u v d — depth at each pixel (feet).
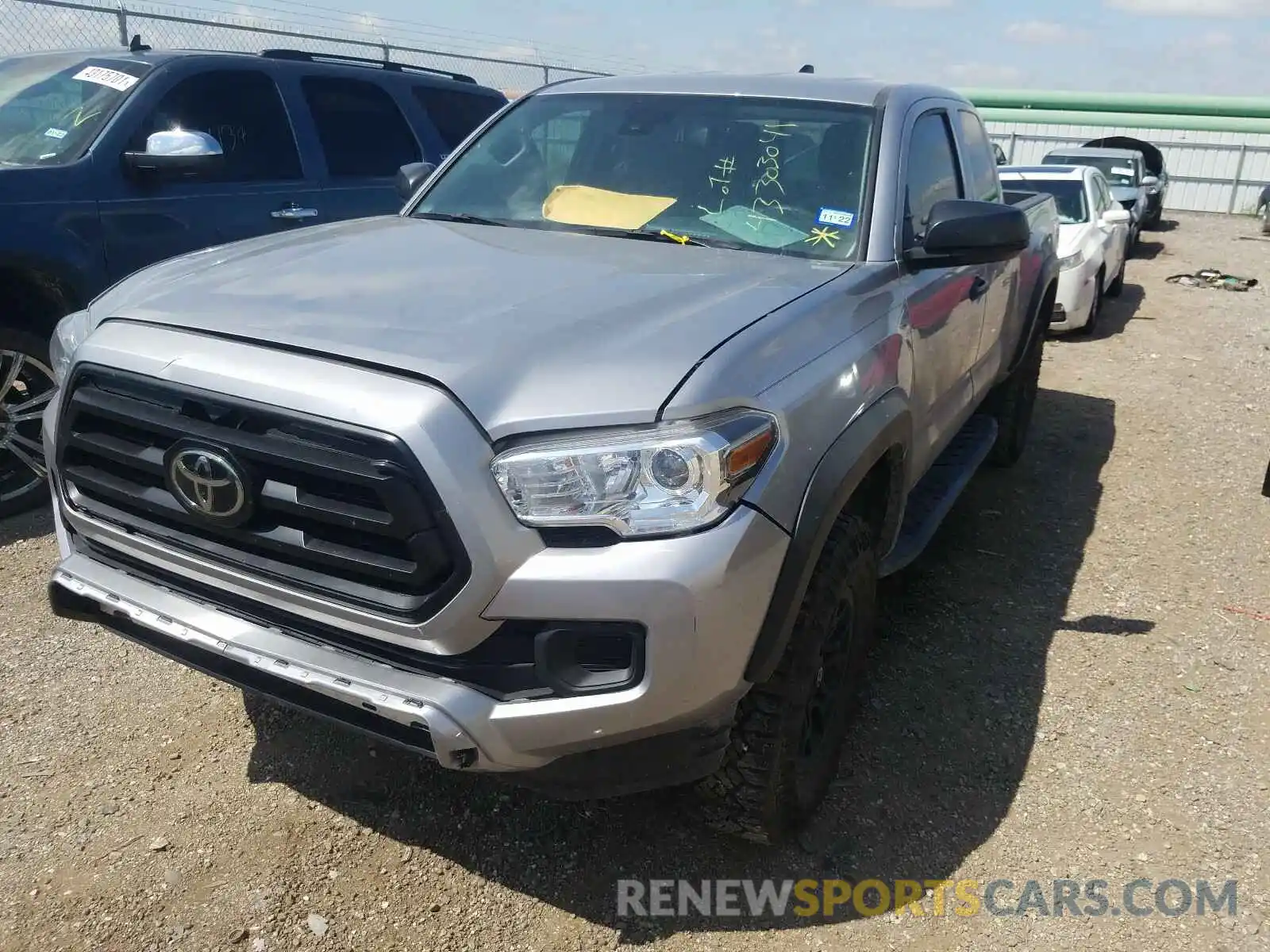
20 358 14.74
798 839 9.20
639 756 7.25
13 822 8.83
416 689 6.90
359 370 6.92
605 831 9.18
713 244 10.52
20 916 7.84
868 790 9.93
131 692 10.84
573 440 6.72
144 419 7.45
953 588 14.44
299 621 7.40
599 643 6.92
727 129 11.50
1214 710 11.60
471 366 6.90
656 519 6.76
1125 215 37.29
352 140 19.27
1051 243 18.63
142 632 8.29
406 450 6.52
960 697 11.60
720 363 7.28
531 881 8.57
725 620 6.95
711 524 6.90
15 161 15.53
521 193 11.82
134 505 7.79
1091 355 30.53
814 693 8.91
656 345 7.37
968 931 8.29
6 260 14.14
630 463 6.71
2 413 14.64
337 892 8.32
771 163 11.10
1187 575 15.19
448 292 8.27
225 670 7.93
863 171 10.84
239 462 7.03
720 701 7.25
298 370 7.01
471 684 6.94
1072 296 31.32
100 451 7.84
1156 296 42.50
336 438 6.74
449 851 8.82
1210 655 12.82
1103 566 15.43
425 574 6.66
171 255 16.14
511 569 6.68
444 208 12.14
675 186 11.18
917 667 12.21
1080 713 11.42
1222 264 54.39
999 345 15.47
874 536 9.96
